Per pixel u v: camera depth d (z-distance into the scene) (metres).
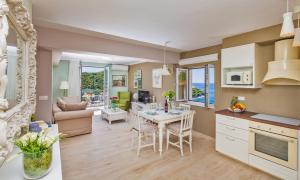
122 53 3.77
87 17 2.33
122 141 3.70
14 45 1.26
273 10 2.06
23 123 1.36
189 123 3.17
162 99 5.86
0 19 0.74
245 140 2.63
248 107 3.13
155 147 3.38
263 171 2.43
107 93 7.95
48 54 3.36
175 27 2.71
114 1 1.87
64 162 2.73
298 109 2.49
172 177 2.33
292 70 2.25
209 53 4.13
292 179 2.12
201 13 2.16
